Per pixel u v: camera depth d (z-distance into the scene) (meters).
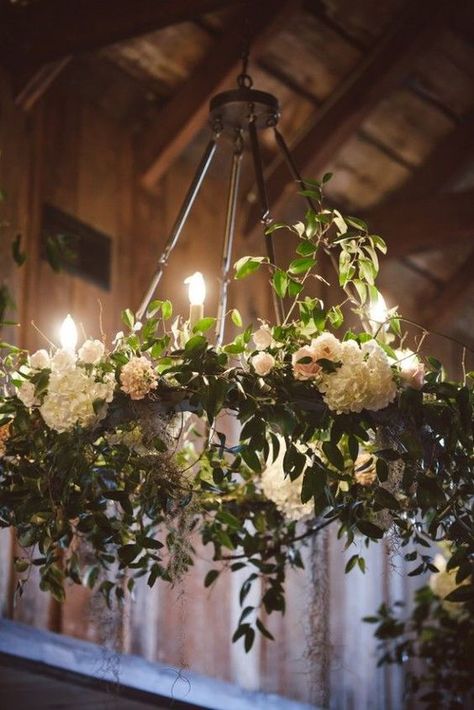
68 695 3.73
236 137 2.87
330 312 2.33
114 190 5.27
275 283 2.30
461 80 5.91
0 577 3.97
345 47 5.54
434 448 2.22
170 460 2.33
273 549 3.01
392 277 6.59
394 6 5.43
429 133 6.20
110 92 5.32
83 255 4.96
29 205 4.71
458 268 6.69
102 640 3.01
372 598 5.21
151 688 3.95
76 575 2.84
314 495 2.22
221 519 2.86
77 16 4.62
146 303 2.70
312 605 3.11
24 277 4.57
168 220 5.56
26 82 4.68
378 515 2.43
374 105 5.66
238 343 2.21
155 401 2.18
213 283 5.68
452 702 4.24
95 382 2.17
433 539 2.45
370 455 2.46
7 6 4.70
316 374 2.12
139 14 4.50
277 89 5.63
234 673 4.66
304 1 5.27
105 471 2.44
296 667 4.74
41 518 2.47
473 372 2.37
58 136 4.98
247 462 2.18
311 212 2.37
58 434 2.23
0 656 3.59
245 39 3.02
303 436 2.20
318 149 5.71
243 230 5.91
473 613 4.06
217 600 4.68
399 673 5.26
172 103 5.38
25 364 2.29
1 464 2.39
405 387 2.15
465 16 5.50
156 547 2.43
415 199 6.31
